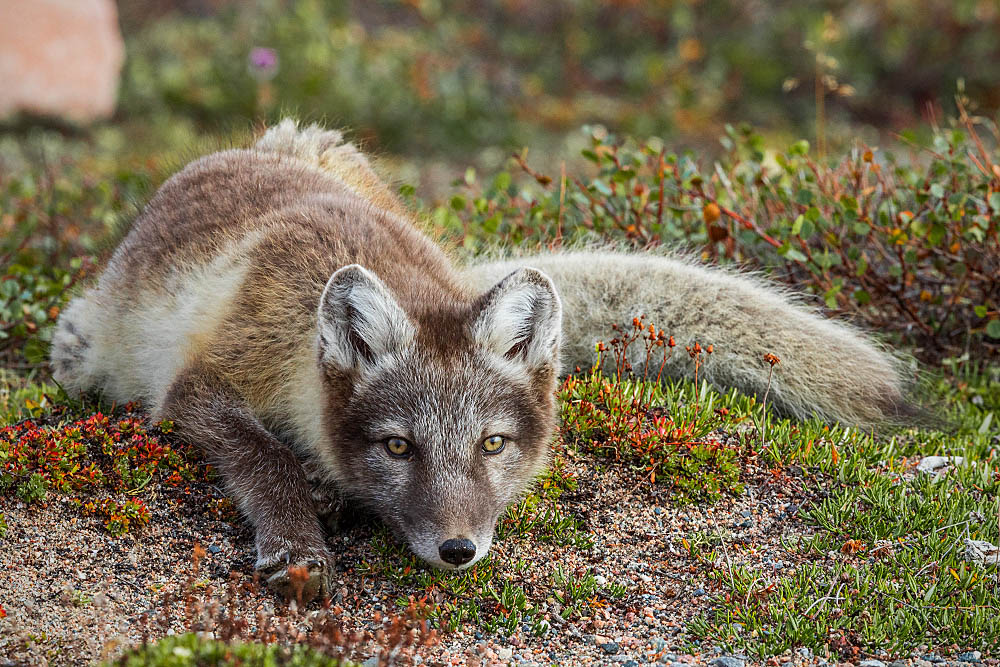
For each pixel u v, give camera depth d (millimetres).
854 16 33812
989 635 7582
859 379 10680
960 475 9531
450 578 8180
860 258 12234
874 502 9047
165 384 9664
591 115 30453
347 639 6902
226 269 9648
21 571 7758
